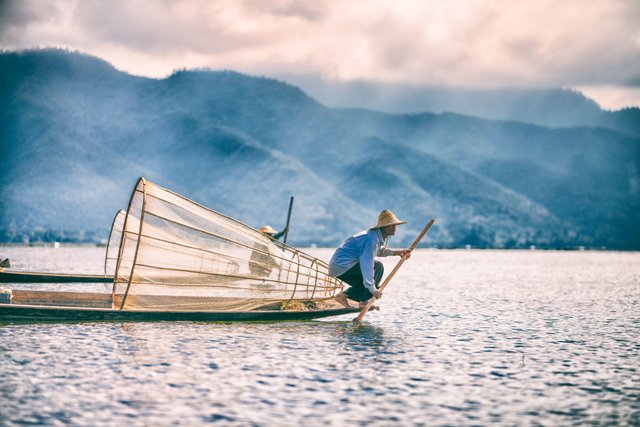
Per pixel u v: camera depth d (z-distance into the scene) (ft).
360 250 80.18
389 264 379.14
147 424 41.50
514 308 113.29
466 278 221.46
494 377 56.03
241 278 86.28
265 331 77.71
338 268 81.56
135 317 77.25
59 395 47.52
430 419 43.73
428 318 96.02
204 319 80.43
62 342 67.72
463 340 75.36
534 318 98.17
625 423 43.47
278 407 45.70
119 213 140.97
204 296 85.05
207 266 84.38
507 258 594.24
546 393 50.88
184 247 82.89
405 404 47.11
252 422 42.32
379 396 49.03
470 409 46.24
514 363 62.18
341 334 77.20
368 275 78.95
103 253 490.49
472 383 53.72
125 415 43.14
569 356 66.13
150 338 70.95
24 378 52.37
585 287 176.24
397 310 106.83
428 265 369.91
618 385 53.67
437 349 68.85
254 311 82.64
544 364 61.87
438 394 50.03
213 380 52.80
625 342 75.25
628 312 107.76
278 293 88.58
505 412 45.65
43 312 73.05
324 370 57.11
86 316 74.90
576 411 46.11
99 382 51.39
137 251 77.82
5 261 138.21
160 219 81.41
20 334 72.23
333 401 47.42
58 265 261.24
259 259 87.10
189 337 72.13
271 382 52.49
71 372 54.54
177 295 83.71
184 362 59.31
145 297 82.38
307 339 72.84
